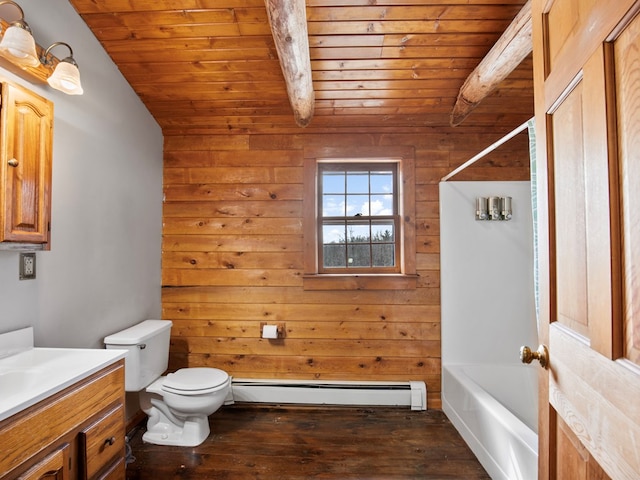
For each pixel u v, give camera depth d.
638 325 0.53
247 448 2.14
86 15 1.94
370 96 2.47
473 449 2.10
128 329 2.25
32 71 1.57
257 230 2.79
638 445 0.52
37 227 1.50
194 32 2.05
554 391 0.85
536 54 0.95
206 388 2.09
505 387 2.60
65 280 1.81
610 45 0.60
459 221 2.72
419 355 2.72
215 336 2.79
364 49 2.10
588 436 0.67
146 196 2.58
